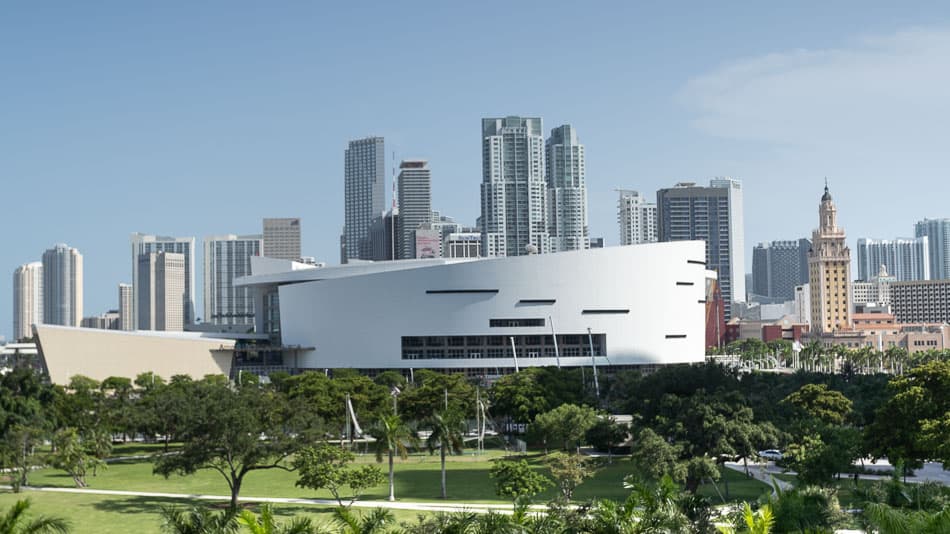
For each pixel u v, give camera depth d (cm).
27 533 4919
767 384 17800
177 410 10706
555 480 11606
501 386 17388
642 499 5488
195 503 10081
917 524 4800
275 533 4800
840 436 10169
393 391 16550
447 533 5188
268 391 16612
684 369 16025
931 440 9050
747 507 5134
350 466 13400
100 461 12531
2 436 13638
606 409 18750
